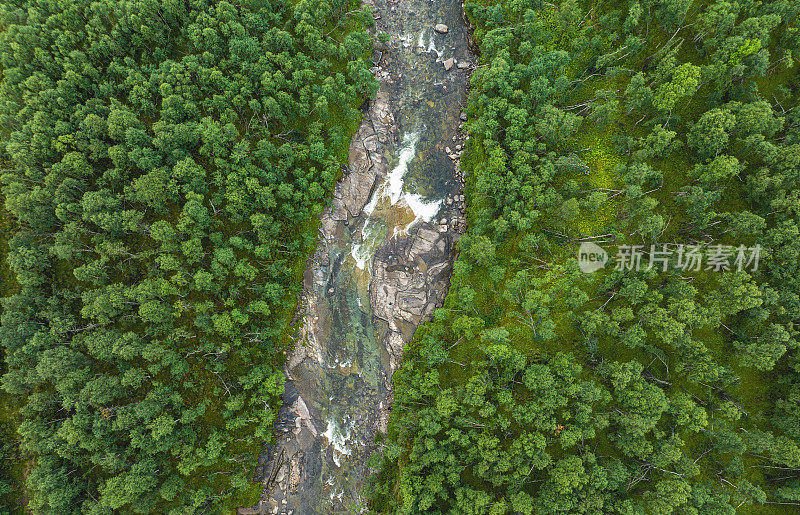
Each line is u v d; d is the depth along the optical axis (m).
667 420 55.69
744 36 56.00
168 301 58.84
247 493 61.06
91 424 53.47
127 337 54.81
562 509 51.22
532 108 64.44
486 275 64.81
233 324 60.25
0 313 56.31
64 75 58.41
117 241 58.00
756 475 54.75
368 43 71.81
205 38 62.19
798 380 53.84
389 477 62.31
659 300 55.19
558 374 56.53
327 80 65.00
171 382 58.03
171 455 56.81
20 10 59.31
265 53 63.97
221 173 61.81
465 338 62.59
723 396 55.97
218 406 59.78
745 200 57.62
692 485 53.69
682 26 60.50
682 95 54.59
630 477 54.12
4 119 56.44
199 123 62.28
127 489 51.16
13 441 55.75
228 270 61.41
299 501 63.53
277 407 64.31
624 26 61.81
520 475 54.50
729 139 57.94
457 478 56.00
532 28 64.06
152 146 61.16
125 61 60.72
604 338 58.78
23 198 54.19
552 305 60.84
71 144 57.69
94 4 59.12
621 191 59.75
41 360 52.44
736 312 54.28
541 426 54.78
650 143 59.38
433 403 60.88
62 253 54.59
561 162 59.81
